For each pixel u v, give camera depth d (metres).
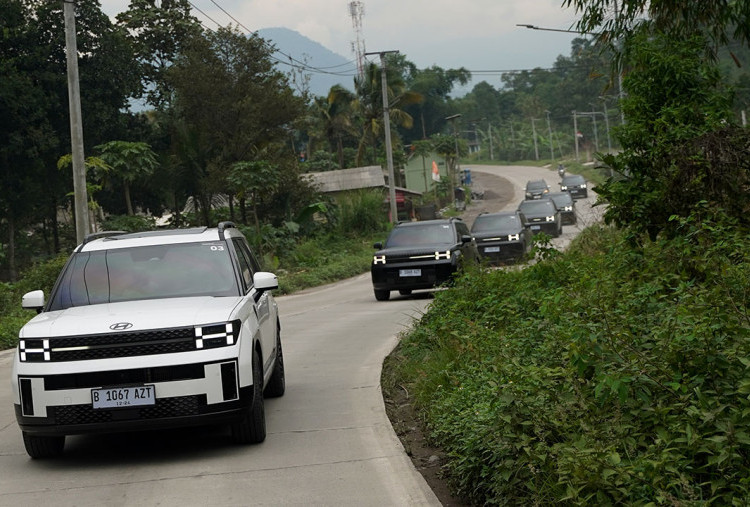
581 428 5.66
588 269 12.18
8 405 10.70
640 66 12.13
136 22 52.69
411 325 15.99
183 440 8.23
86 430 7.18
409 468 6.86
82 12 43.09
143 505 6.19
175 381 7.18
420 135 160.00
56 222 49.69
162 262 8.70
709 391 5.54
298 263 40.25
